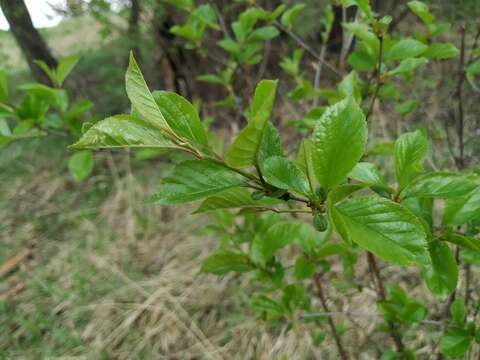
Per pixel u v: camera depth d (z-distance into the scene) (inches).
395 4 28.4
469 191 9.9
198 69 59.3
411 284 33.4
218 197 9.7
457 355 15.0
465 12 28.7
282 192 9.4
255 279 20.9
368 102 25.1
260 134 8.0
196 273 42.8
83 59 67.7
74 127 21.5
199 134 9.2
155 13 51.8
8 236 52.6
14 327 40.6
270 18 24.3
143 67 64.4
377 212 8.3
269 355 33.7
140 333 37.9
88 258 47.2
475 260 13.7
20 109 20.0
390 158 43.6
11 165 64.7
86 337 38.4
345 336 31.8
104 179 58.8
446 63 33.9
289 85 50.4
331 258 39.4
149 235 49.4
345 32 22.8
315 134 8.5
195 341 36.7
